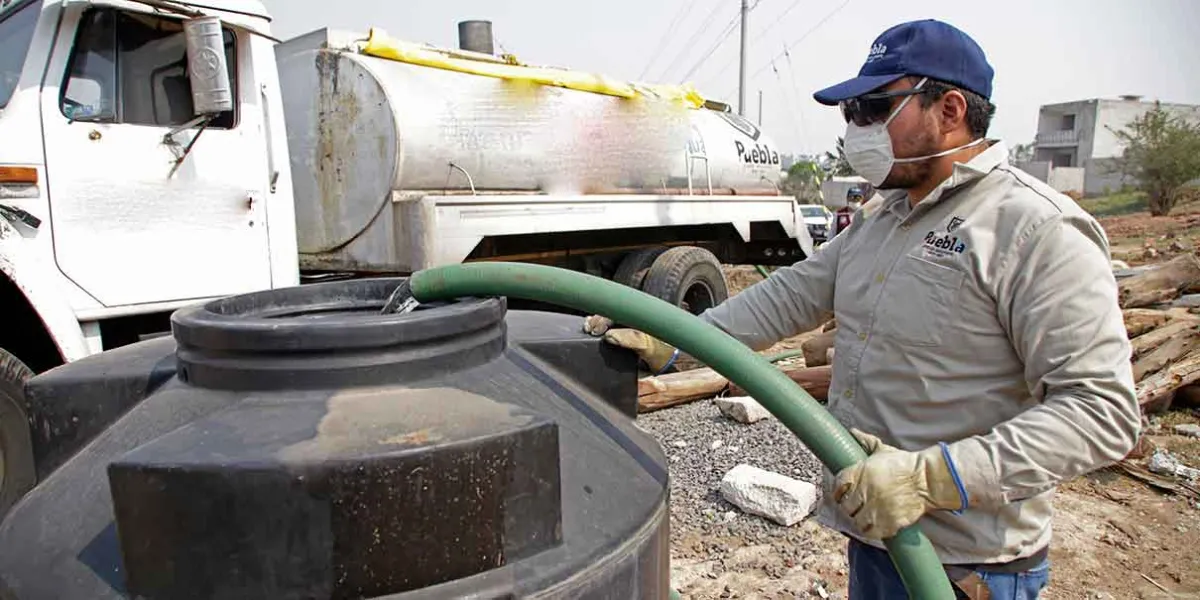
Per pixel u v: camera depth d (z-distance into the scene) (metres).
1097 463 1.25
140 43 3.37
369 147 4.45
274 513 0.86
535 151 5.22
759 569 3.08
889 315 1.52
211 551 0.88
